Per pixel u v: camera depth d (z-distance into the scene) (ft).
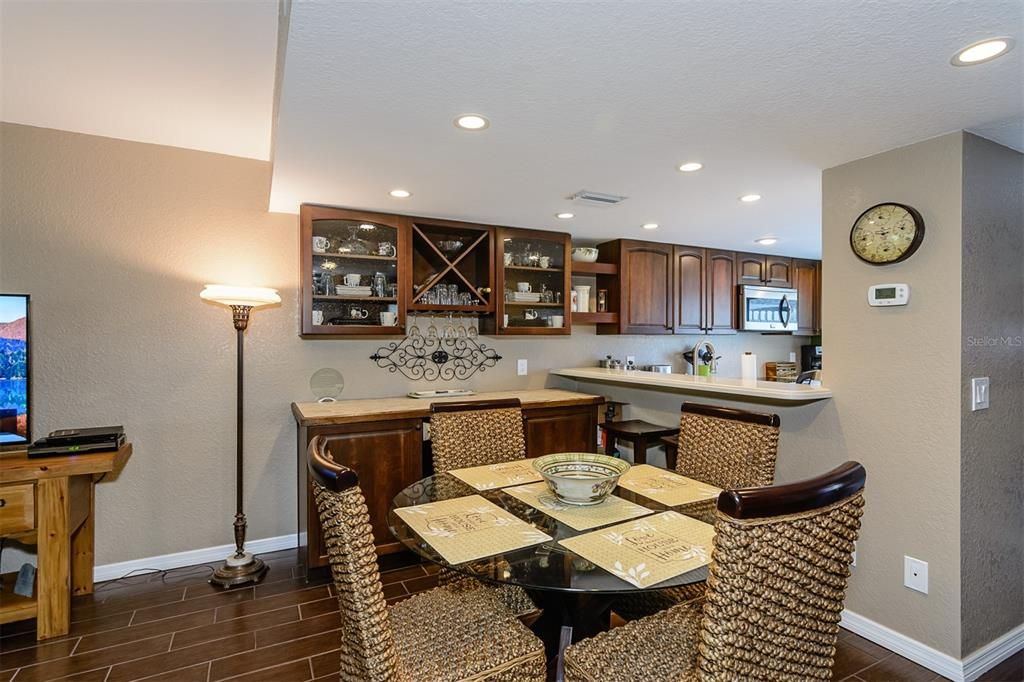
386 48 4.51
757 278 15.55
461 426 7.76
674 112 5.84
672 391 10.80
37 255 8.66
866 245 7.20
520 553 4.53
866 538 7.30
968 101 5.58
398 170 7.86
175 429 9.66
